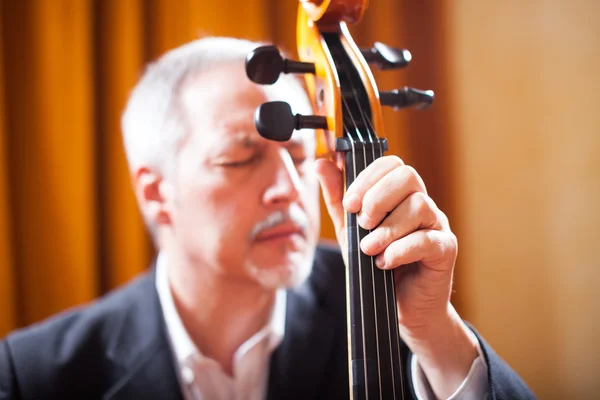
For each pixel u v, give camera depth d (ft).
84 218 4.81
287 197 3.50
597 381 6.07
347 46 2.48
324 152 2.36
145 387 3.37
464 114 6.06
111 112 4.94
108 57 4.98
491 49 6.15
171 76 3.71
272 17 5.33
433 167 5.90
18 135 4.75
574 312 6.15
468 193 6.05
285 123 2.12
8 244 4.64
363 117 2.30
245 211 3.49
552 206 6.20
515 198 6.15
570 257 6.18
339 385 3.50
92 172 4.89
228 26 5.17
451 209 5.93
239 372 3.47
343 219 2.35
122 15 4.99
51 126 4.79
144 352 3.44
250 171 3.51
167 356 3.44
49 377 3.35
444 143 5.94
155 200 3.81
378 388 2.04
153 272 3.76
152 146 3.75
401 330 2.48
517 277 6.12
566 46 6.20
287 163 3.54
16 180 4.72
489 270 6.08
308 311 3.63
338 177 2.34
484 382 2.49
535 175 6.19
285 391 3.46
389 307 2.09
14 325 4.61
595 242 6.15
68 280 4.73
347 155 2.19
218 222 3.52
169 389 3.38
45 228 4.74
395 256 2.01
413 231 2.06
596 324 6.10
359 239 2.11
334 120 2.20
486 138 6.12
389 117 5.75
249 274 3.51
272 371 3.48
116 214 4.91
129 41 4.97
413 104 2.42
